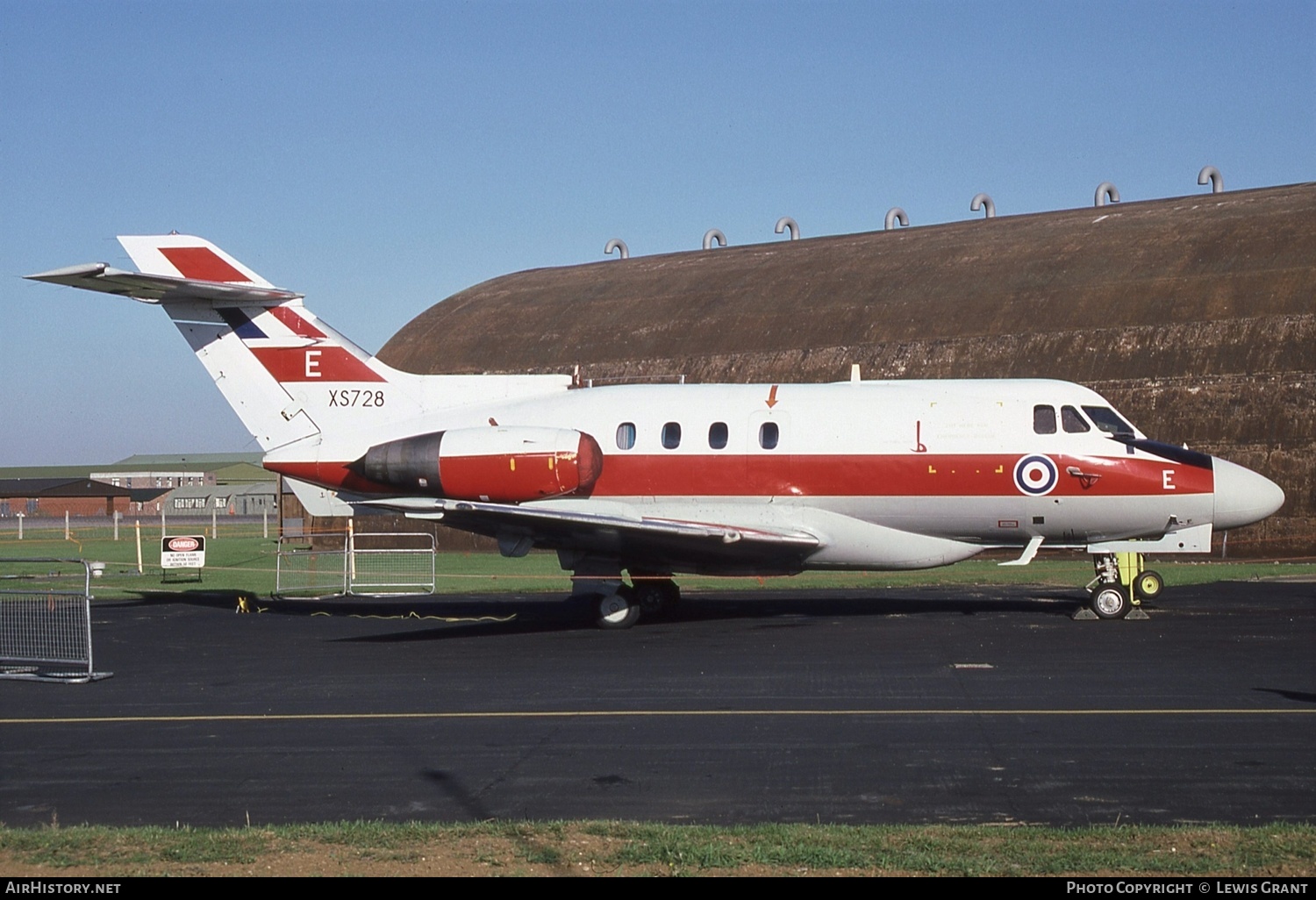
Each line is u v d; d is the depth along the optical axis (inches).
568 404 784.3
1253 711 444.1
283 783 365.7
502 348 1609.3
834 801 333.7
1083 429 733.9
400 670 578.6
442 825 309.9
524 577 1072.2
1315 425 1111.0
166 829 311.0
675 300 1592.0
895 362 1326.3
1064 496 726.5
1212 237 1325.0
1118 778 353.1
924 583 974.4
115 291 773.3
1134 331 1241.4
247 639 701.9
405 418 802.8
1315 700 463.5
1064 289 1331.2
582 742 412.5
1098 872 262.1
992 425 736.3
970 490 733.9
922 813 320.2
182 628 757.3
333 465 791.1
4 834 302.7
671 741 410.6
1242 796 331.9
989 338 1304.1
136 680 562.9
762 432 753.0
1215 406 1154.7
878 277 1483.8
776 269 1594.5
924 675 531.8
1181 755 378.9
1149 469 722.2
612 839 291.6
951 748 392.8
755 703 475.5
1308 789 338.6
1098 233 1419.8
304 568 1219.9
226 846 290.4
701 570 768.3
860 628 699.4
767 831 297.4
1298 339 1161.4
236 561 1326.3
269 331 807.7
